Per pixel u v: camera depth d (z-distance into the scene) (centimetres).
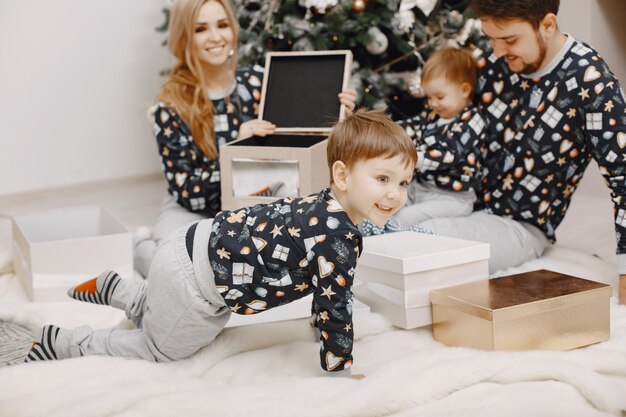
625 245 167
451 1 258
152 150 371
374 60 256
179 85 219
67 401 121
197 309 132
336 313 126
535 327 138
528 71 188
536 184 194
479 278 157
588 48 182
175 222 213
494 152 201
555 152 188
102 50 350
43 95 338
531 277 154
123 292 148
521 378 124
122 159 363
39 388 129
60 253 181
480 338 137
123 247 186
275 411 115
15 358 149
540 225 199
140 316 148
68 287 182
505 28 175
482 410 115
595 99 176
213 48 215
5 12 324
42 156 342
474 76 202
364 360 142
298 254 127
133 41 358
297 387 123
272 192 189
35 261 179
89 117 351
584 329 143
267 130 204
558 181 193
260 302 132
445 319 146
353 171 128
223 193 195
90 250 183
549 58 184
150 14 361
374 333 153
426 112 221
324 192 131
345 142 128
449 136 200
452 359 129
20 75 331
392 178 127
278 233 127
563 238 226
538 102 188
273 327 149
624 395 119
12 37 327
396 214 197
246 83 231
